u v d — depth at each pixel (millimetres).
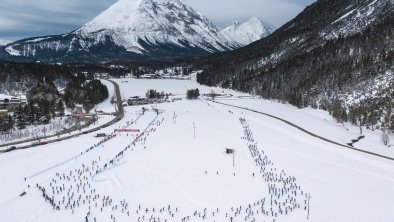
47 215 95000
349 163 140125
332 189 114812
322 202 105438
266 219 94938
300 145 164000
